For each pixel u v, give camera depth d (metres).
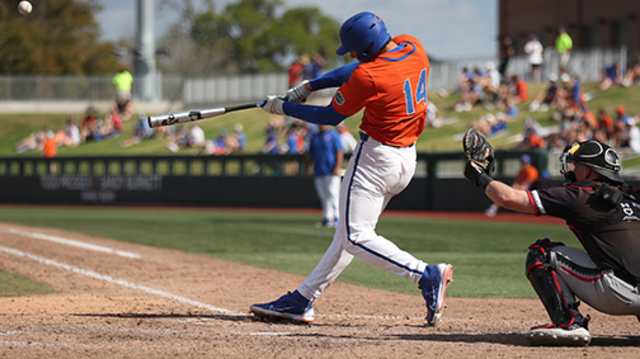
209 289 25.19
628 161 68.00
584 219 14.35
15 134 146.62
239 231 49.22
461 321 19.14
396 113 16.41
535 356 14.12
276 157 76.19
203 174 81.31
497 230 49.84
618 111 75.94
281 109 17.30
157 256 34.97
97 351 14.71
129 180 85.44
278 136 107.12
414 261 17.36
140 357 14.20
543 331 14.80
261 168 78.12
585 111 79.75
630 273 14.05
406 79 16.33
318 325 18.42
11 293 23.70
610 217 14.26
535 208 14.48
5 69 199.00
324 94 127.69
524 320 19.36
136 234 46.78
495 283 27.23
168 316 19.50
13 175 91.94
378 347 15.12
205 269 30.56
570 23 144.00
